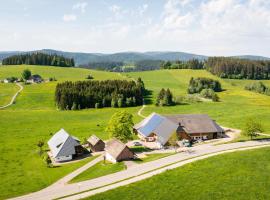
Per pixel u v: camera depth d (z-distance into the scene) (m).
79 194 56.81
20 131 118.81
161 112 155.38
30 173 72.94
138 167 69.69
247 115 130.38
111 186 59.16
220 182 56.88
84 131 117.00
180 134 95.38
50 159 85.06
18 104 179.50
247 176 59.09
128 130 92.19
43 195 57.88
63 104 173.38
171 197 51.81
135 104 183.50
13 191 60.88
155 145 93.81
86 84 198.25
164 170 65.94
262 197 50.75
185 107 165.38
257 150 76.50
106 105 182.75
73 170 73.88
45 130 120.38
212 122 102.56
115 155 76.56
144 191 54.72
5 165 79.31
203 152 79.56
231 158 70.06
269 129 103.88
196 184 56.47
